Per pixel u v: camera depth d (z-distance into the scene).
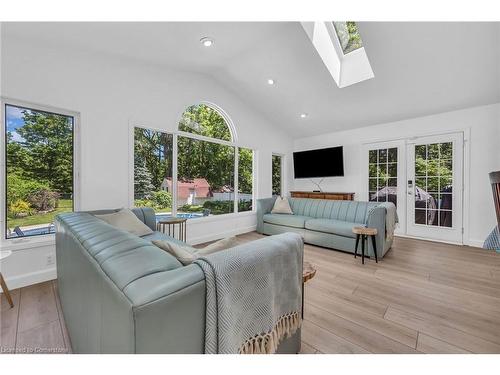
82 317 1.10
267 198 4.89
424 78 3.11
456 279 2.44
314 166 5.28
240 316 0.87
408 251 3.40
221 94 4.25
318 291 2.19
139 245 0.96
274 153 5.55
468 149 3.62
